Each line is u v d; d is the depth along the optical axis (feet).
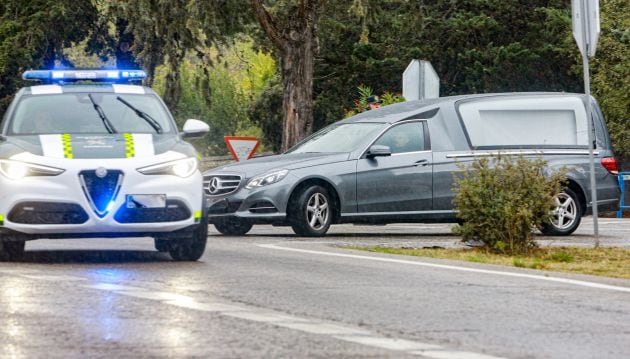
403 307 63.21
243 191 118.73
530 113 129.08
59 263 85.20
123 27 289.94
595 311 63.52
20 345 49.32
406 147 123.85
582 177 129.18
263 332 53.26
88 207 82.58
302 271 80.69
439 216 124.06
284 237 119.03
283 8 191.72
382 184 121.90
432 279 77.10
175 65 217.36
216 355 47.50
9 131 90.27
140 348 48.83
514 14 301.02
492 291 71.20
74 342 50.08
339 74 312.91
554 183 103.65
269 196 118.32
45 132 90.12
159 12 208.85
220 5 205.46
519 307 64.34
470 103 127.65
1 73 281.74
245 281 73.51
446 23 298.56
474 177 103.19
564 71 299.58
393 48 306.14
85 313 58.08
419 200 123.34
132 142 86.69
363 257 92.07
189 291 67.51
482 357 48.47
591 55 107.04
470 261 95.20
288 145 197.77
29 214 82.38
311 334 53.01
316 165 120.06
